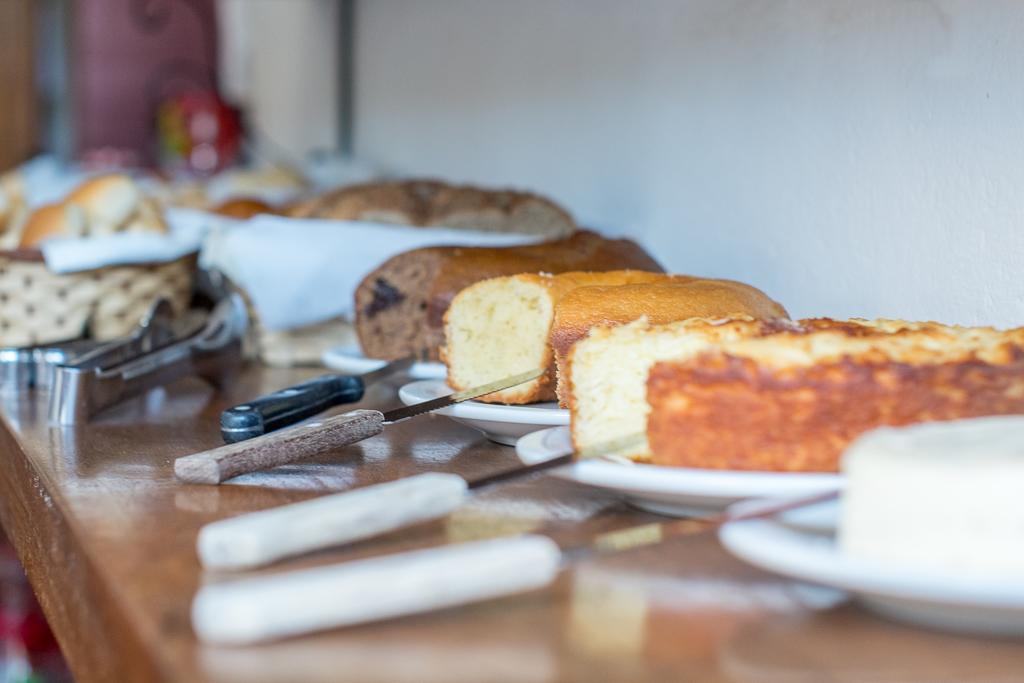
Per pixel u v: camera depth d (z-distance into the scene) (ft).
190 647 1.56
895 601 1.63
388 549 2.06
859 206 4.03
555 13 6.55
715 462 2.17
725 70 4.88
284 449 2.83
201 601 1.54
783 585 1.86
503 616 1.71
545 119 6.74
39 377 4.66
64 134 14.05
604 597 1.81
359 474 2.86
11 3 13.83
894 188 3.85
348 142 10.69
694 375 2.15
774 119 4.54
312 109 11.60
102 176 5.63
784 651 1.58
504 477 2.15
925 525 1.59
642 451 2.30
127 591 1.84
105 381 3.89
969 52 3.50
